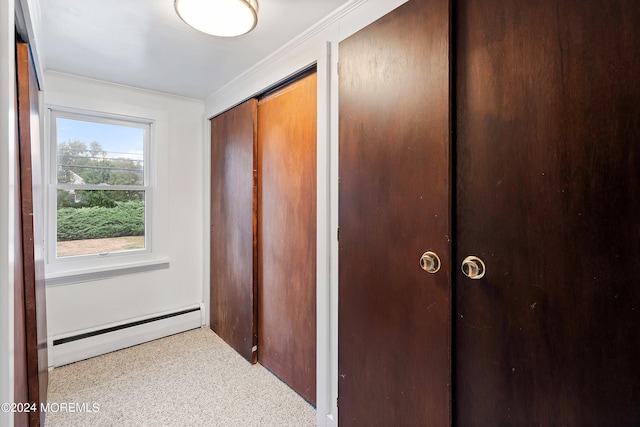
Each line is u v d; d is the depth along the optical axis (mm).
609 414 726
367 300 1229
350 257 1299
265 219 2078
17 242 1000
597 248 735
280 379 1957
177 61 1944
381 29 1157
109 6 1372
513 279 874
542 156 814
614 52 704
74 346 2125
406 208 1079
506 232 885
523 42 841
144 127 2531
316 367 1669
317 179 1566
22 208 1196
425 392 1035
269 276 2053
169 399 1748
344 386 1332
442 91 971
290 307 1874
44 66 1993
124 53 1829
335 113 1475
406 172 1078
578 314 766
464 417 982
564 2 771
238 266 2289
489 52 908
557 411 802
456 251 990
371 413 1216
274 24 1525
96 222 2316
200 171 2775
